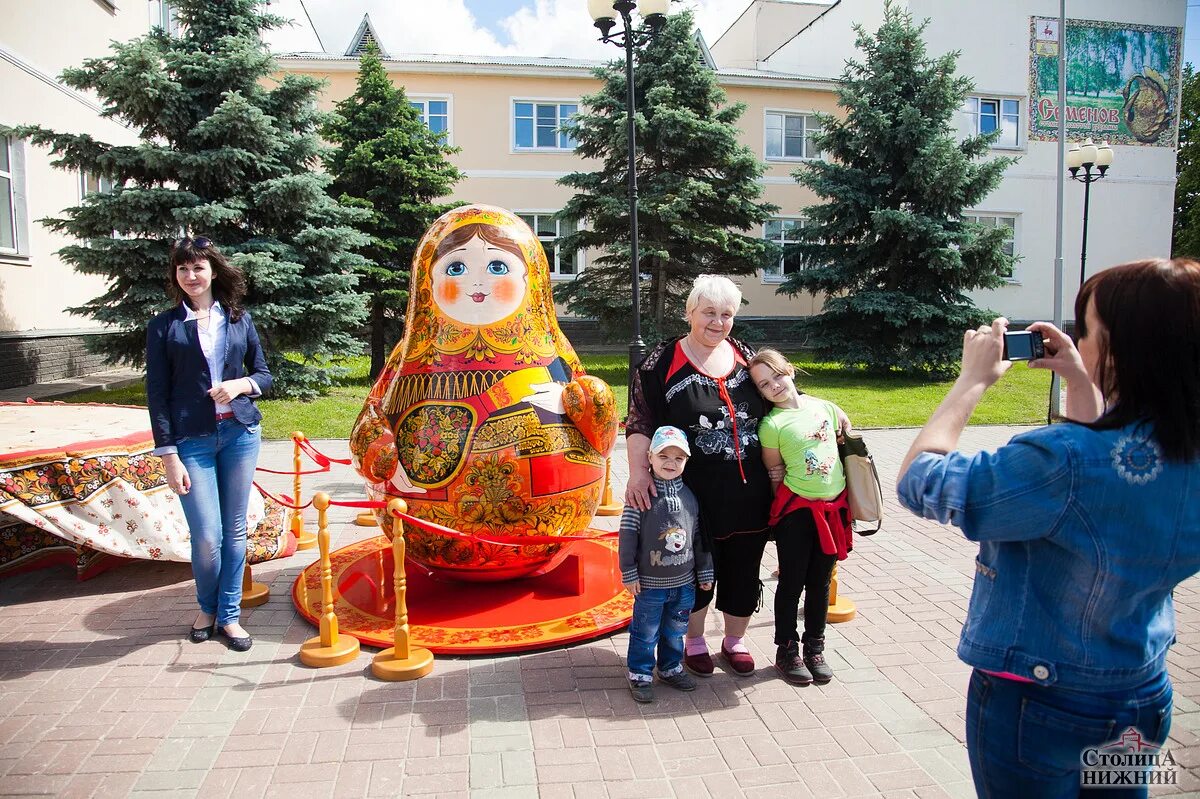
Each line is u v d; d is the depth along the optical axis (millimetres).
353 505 4301
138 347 12188
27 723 3410
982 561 1929
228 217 11562
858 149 17203
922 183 16203
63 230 12656
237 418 4141
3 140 13031
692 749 3248
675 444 3438
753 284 23844
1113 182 25109
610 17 9812
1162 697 1762
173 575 5285
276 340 12719
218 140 11828
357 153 15219
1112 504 1635
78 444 4793
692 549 3641
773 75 25156
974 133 24219
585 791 2961
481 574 4590
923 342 16672
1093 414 2021
